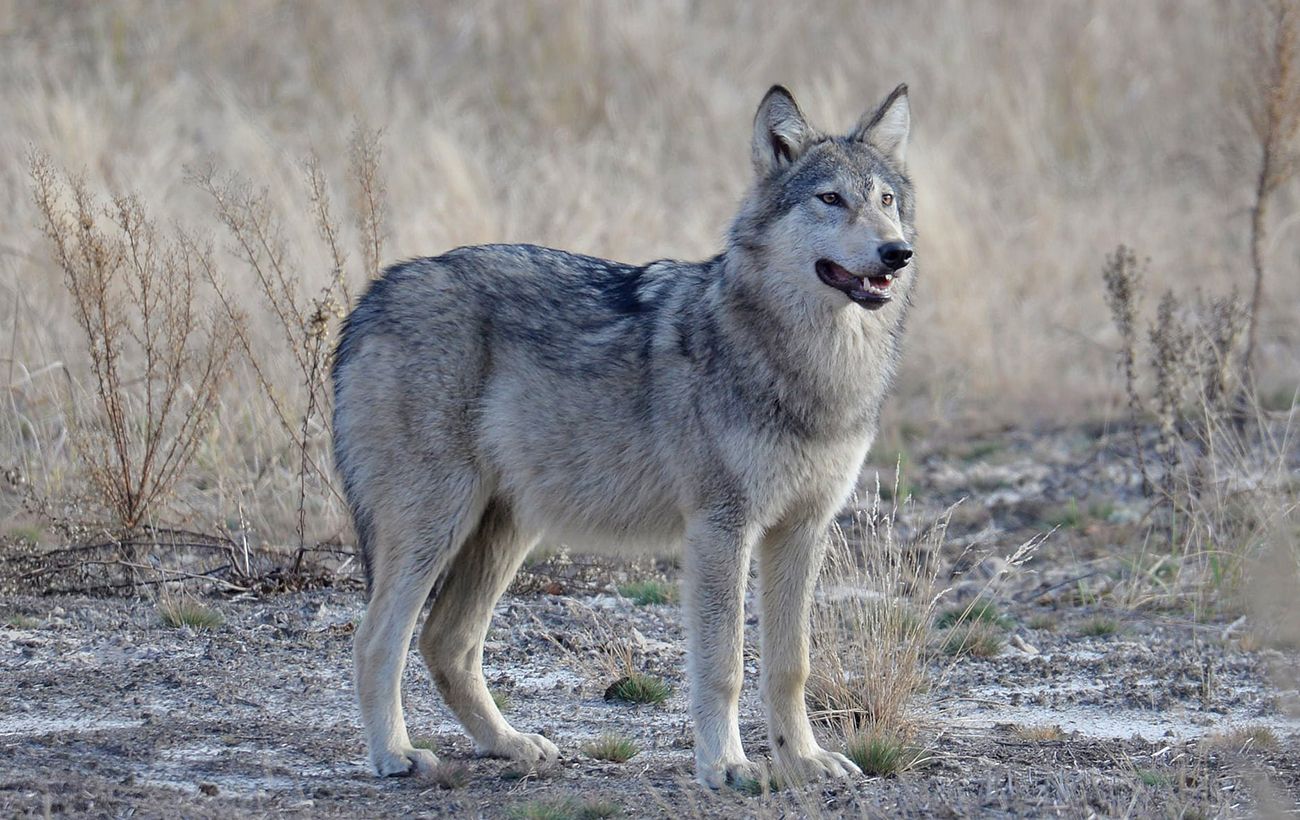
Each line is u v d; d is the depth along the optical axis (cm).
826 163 1508
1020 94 5147
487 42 5228
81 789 1313
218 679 1738
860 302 1438
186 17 5075
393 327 1529
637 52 5125
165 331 2369
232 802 1319
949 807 1316
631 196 4066
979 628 2027
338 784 1405
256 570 2155
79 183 2373
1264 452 2517
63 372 2469
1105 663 1945
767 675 1490
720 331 1464
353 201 3016
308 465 2347
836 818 1289
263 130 4328
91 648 1830
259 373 2217
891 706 1620
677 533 1545
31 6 5003
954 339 3650
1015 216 4491
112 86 4434
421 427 1505
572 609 2062
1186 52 5459
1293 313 3831
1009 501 2773
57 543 2206
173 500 2259
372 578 1521
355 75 4838
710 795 1364
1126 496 2775
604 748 1537
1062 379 3528
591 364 1515
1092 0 5741
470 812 1310
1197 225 4431
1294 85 3112
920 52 5359
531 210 3841
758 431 1441
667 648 1948
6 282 2909
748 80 5238
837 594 1942
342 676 1781
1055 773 1448
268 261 2870
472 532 1580
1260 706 1767
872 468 2969
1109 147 5134
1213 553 2264
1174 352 2648
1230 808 1344
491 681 1805
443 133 4200
